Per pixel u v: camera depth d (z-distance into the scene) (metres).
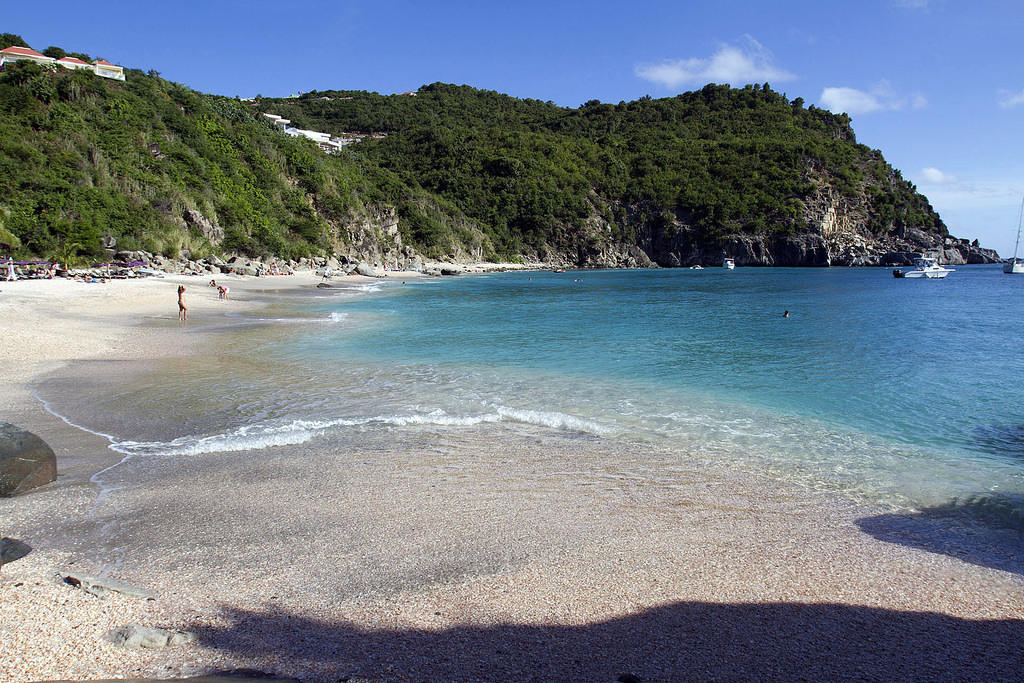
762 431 10.49
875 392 13.70
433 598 4.64
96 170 54.28
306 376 14.73
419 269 91.31
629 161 168.50
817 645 4.03
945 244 148.62
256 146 84.12
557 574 5.13
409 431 10.12
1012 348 20.50
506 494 7.25
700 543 5.93
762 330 25.86
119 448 8.88
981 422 11.24
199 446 9.03
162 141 66.12
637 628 4.20
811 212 138.88
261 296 40.91
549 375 15.38
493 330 25.19
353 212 92.06
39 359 15.31
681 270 124.19
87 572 5.00
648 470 8.33
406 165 150.38
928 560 5.63
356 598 4.62
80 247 46.41
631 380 14.86
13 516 6.29
